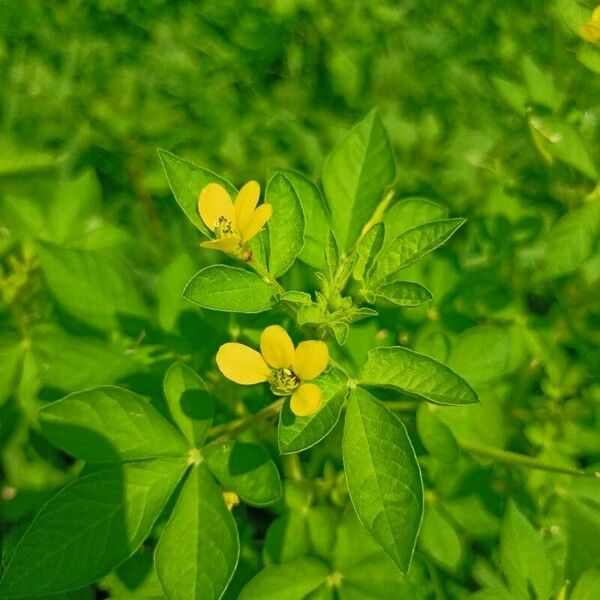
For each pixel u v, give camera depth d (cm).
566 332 21
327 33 30
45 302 18
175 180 12
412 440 16
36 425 17
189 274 16
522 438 19
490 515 16
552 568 14
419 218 15
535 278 21
